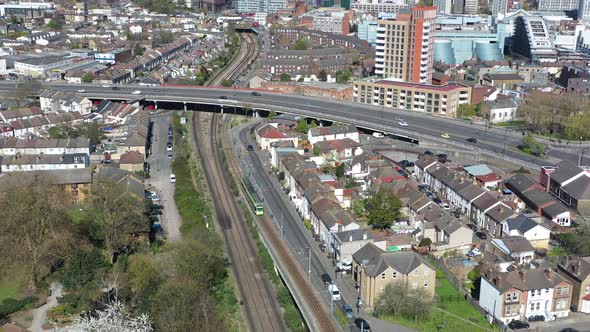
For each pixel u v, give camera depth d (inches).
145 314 5506.9
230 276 7086.6
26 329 5836.6
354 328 5954.7
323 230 7760.8
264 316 6299.2
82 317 5674.2
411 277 6353.3
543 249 7544.3
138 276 6441.9
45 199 7342.5
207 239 7421.3
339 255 7170.3
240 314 6323.8
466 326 6063.0
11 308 6245.1
